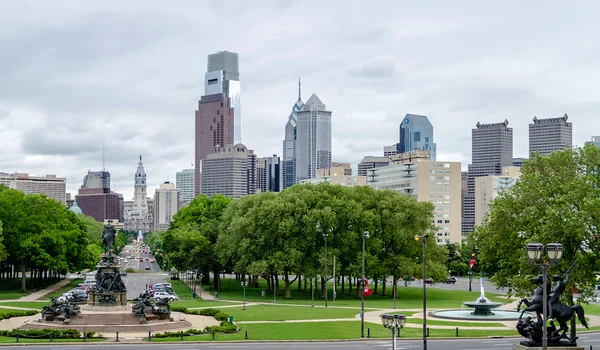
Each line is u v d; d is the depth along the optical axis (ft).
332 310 434.71
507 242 312.71
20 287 643.86
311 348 284.82
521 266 287.89
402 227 536.42
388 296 561.84
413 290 626.23
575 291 293.84
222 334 322.55
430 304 488.85
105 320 345.31
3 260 580.30
